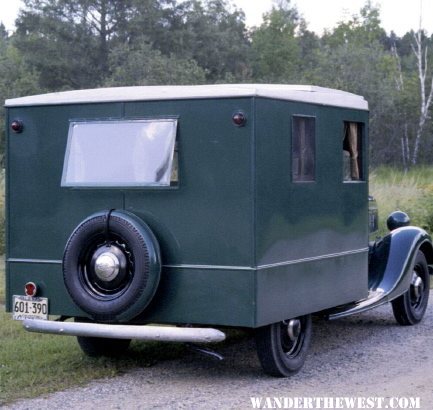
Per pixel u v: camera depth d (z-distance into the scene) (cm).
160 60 3475
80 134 732
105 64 4431
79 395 686
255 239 682
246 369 777
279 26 5703
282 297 718
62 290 739
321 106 782
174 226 704
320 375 760
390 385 729
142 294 688
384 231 1345
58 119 742
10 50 5216
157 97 708
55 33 4456
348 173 842
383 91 3706
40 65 4412
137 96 714
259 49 5531
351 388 717
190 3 4847
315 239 771
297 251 741
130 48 3938
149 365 787
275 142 708
